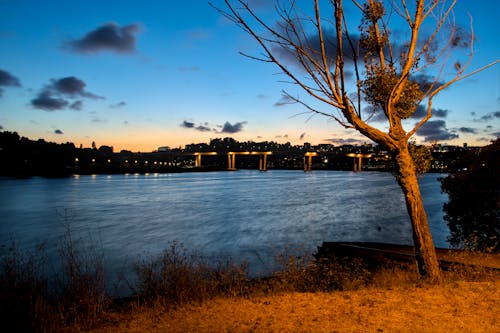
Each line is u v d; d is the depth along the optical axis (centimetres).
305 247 2728
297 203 6488
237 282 905
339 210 5334
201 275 909
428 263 838
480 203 1639
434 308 641
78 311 686
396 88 783
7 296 624
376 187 11025
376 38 808
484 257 1273
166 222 4419
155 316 665
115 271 1925
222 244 2975
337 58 647
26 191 9875
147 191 10075
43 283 731
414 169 831
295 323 586
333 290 856
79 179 17875
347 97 684
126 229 3906
